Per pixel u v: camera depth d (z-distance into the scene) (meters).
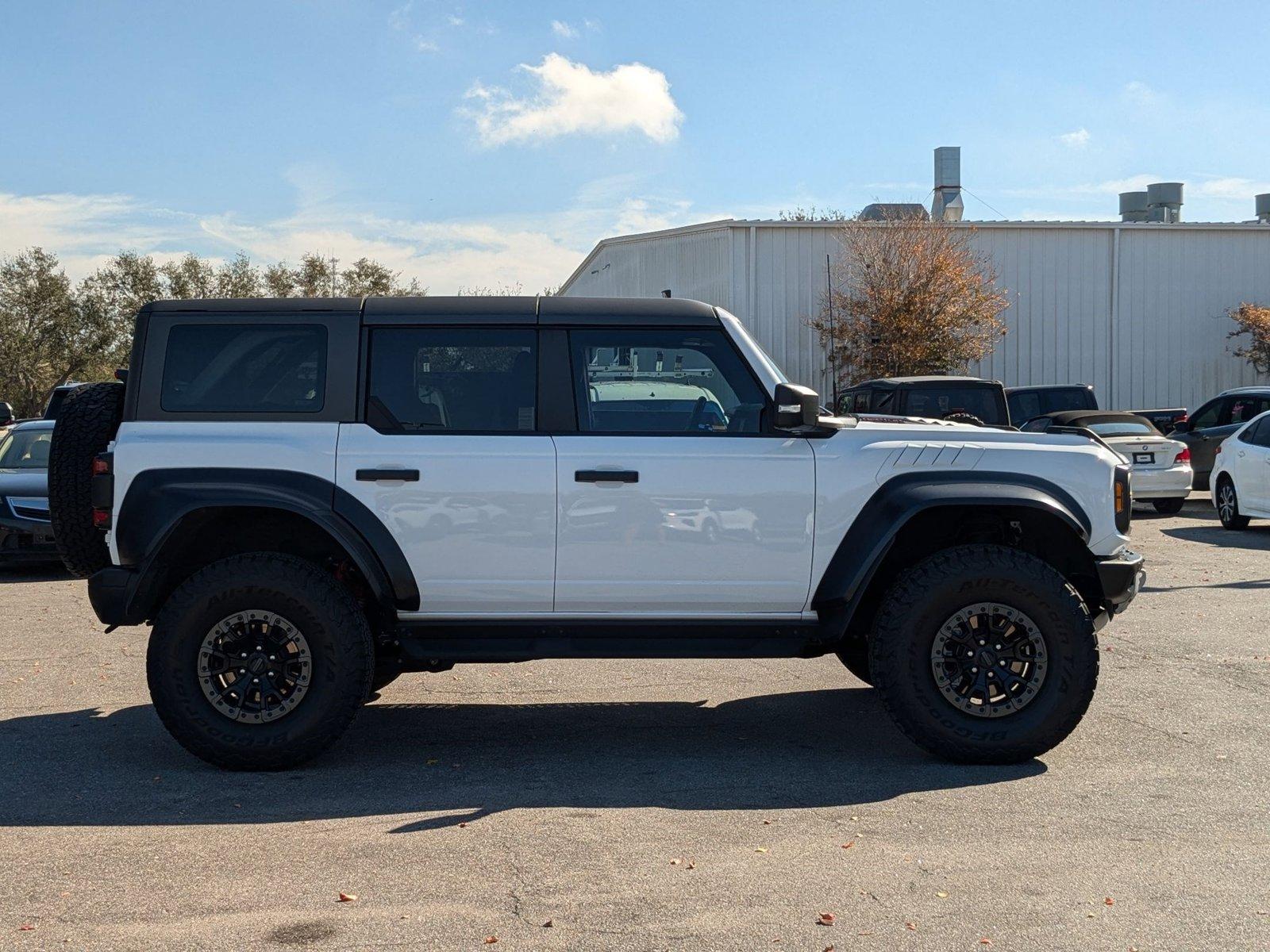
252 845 4.60
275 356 5.78
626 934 3.76
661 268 31.62
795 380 28.42
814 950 3.63
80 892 4.12
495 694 7.33
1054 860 4.39
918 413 14.50
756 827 4.79
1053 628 5.57
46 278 38.72
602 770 5.66
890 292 27.02
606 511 5.68
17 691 7.41
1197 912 3.91
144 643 9.04
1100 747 5.93
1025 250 29.61
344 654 5.57
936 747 5.61
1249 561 12.74
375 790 5.34
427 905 3.99
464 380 5.79
